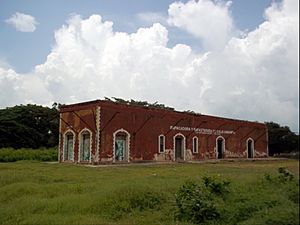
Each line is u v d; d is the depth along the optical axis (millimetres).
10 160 33594
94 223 7516
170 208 8625
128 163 30516
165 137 35031
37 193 10977
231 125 42500
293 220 5027
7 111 50188
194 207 7887
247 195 8367
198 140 38438
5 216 8758
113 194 9219
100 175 16688
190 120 37688
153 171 19734
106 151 29859
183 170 20328
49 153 37188
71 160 31875
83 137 31109
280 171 7141
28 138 47344
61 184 12586
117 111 30891
